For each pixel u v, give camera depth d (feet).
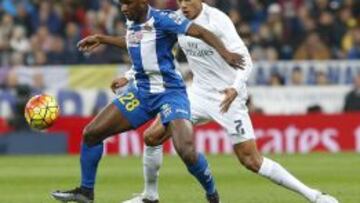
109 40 65.10
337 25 151.94
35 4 158.71
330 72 139.13
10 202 72.49
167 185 84.48
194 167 60.34
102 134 62.28
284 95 136.87
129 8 60.08
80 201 62.95
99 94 138.41
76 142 132.67
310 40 148.46
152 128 64.69
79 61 148.15
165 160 115.44
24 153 132.05
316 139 129.18
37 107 62.44
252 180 88.69
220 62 65.05
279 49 148.36
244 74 61.62
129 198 74.74
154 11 60.49
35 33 155.63
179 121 60.23
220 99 65.51
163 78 61.21
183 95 61.52
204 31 58.65
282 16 153.07
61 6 157.38
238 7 156.76
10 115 137.49
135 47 61.16
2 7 160.86
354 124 128.88
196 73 66.44
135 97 62.03
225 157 119.96
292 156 119.96
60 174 97.55
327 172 96.94
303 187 62.18
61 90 138.51
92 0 157.69
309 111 136.36
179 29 59.26
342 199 72.74
